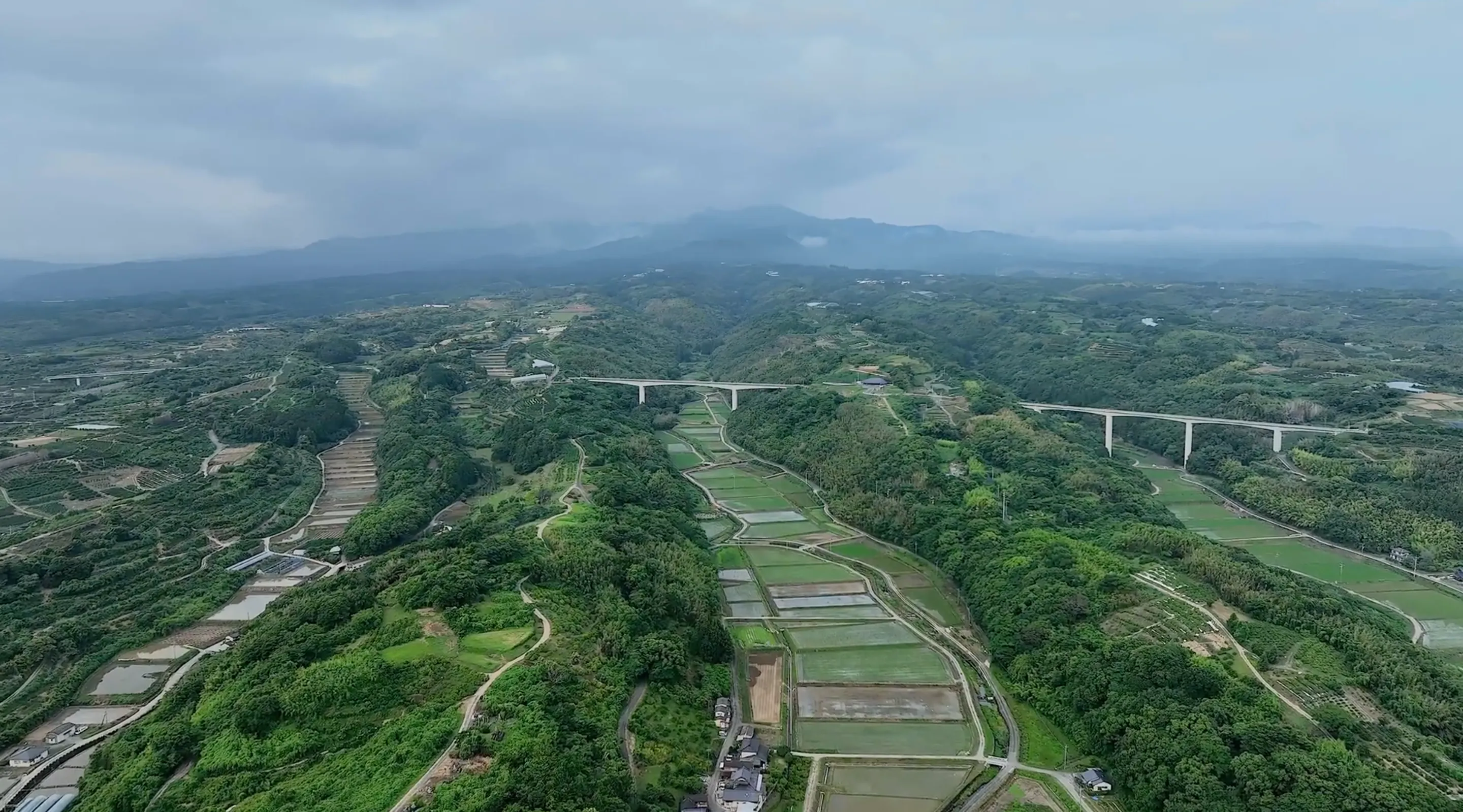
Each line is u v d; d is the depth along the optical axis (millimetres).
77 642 147125
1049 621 142750
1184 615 138125
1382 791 93250
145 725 117375
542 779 94188
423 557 152250
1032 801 108688
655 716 118875
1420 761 103562
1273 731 104688
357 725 107312
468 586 137250
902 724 127438
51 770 115000
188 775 101375
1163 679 118812
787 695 135750
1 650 141625
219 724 108688
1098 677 123312
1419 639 154250
